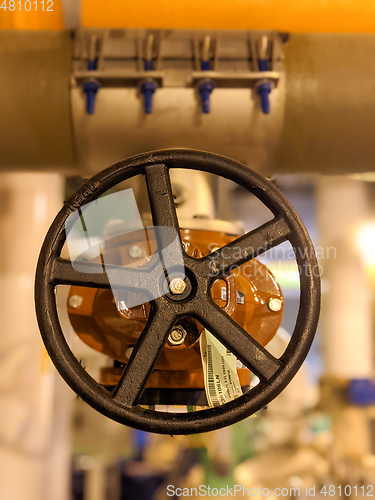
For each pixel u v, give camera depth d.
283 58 0.83
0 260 1.14
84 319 0.74
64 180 1.06
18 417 1.15
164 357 0.69
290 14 0.86
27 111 0.81
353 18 0.87
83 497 1.57
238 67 0.82
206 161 0.66
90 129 0.83
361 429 1.66
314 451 1.62
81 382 0.61
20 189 1.14
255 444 1.58
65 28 0.88
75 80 0.81
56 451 1.25
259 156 0.88
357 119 0.84
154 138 0.85
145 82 0.80
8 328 1.15
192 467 1.55
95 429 1.60
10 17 0.87
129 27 0.86
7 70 0.81
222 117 0.83
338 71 0.83
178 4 0.85
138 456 1.63
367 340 1.79
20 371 1.15
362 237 1.59
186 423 0.61
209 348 0.67
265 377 0.63
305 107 0.83
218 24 0.86
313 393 1.74
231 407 0.62
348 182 1.50
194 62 0.83
